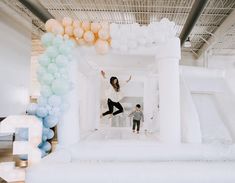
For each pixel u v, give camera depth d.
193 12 5.07
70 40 2.96
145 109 5.69
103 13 6.53
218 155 2.88
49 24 3.05
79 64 3.67
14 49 6.03
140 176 2.00
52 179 1.95
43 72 2.84
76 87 3.15
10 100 5.82
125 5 5.94
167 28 3.12
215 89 3.71
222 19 6.96
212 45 8.35
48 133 2.88
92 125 5.29
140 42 3.12
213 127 3.48
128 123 7.35
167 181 2.02
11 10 5.84
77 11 6.40
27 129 2.70
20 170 2.57
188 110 3.24
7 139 6.08
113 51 3.21
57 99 2.78
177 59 3.19
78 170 2.00
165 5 5.89
